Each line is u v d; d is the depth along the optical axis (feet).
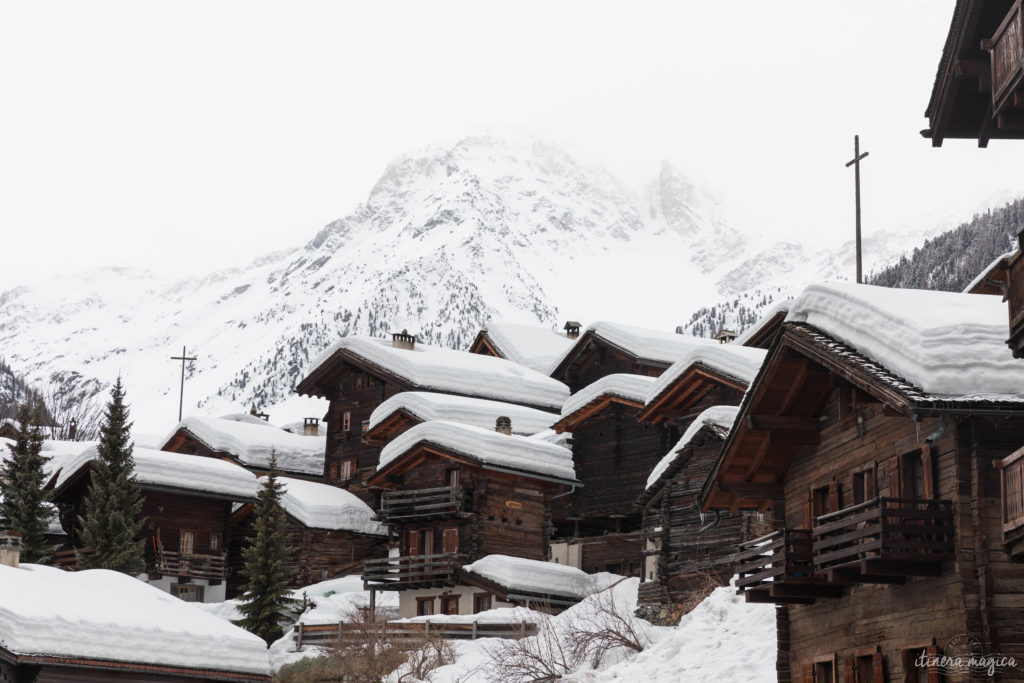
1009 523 71.15
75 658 120.98
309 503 230.48
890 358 83.56
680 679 116.26
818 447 101.65
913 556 82.38
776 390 100.27
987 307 85.81
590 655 135.95
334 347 262.88
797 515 104.12
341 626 167.53
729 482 107.24
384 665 152.66
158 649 126.72
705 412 169.27
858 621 94.63
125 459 209.97
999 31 76.33
